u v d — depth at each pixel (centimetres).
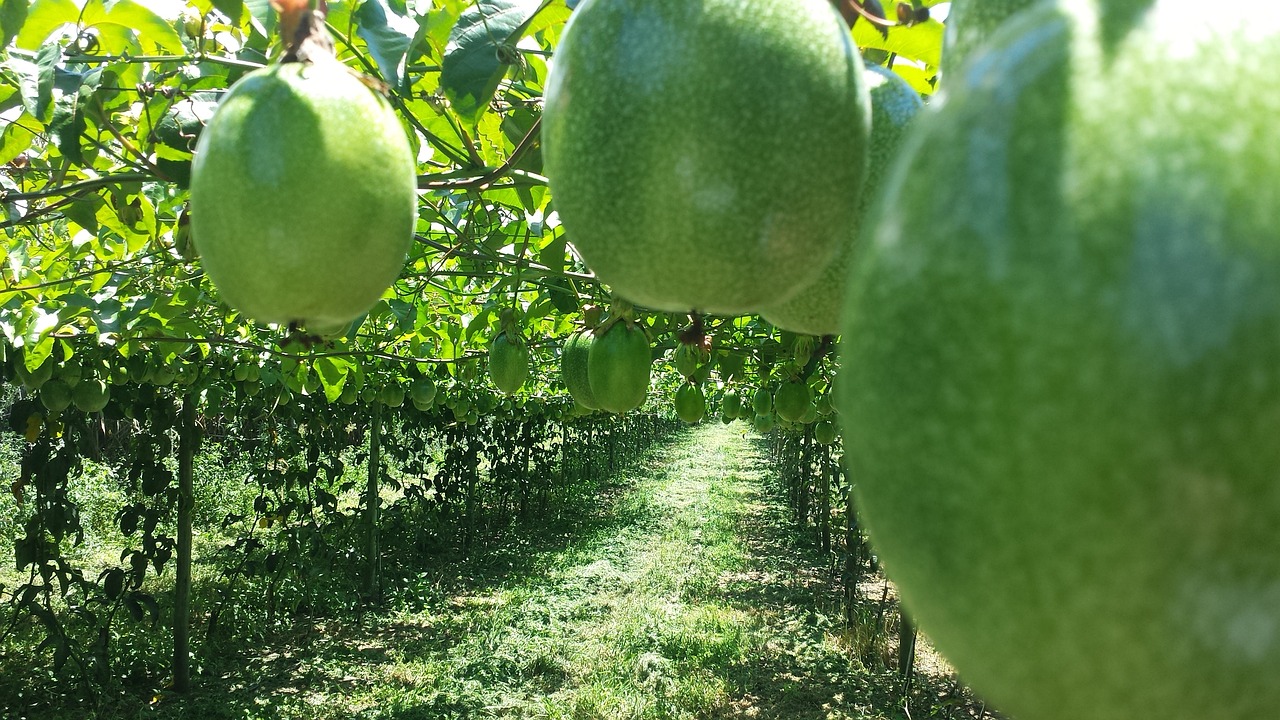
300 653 916
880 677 864
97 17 283
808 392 526
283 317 136
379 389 1016
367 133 130
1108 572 52
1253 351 50
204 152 129
